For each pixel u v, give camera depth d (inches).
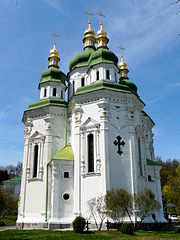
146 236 871.1
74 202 1187.3
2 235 906.7
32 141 1481.3
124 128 1274.6
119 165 1197.1
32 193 1364.4
